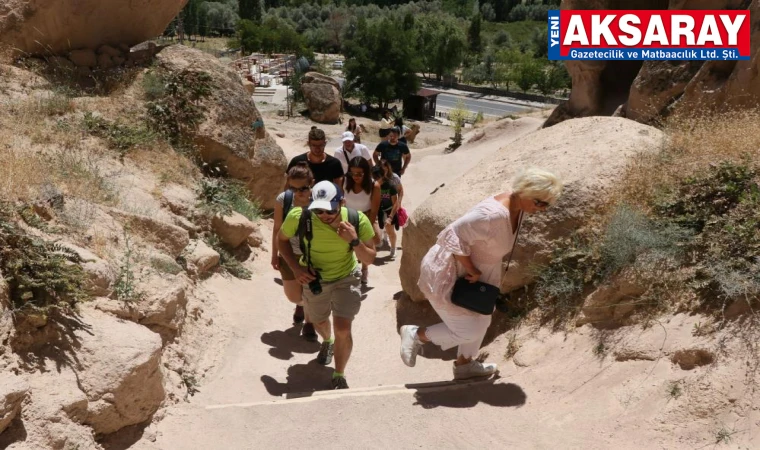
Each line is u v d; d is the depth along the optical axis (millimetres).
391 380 5168
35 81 8617
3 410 3146
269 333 5965
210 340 5492
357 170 6809
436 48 88812
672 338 3887
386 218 8656
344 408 4254
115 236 5477
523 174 3979
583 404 3891
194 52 9789
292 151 18328
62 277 4070
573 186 5191
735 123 5496
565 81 85312
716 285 3971
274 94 51219
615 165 5340
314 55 80750
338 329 4812
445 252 4199
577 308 4730
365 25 67562
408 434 3922
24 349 3729
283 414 4234
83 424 3631
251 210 8883
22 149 6398
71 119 7832
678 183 4906
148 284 5031
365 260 4652
